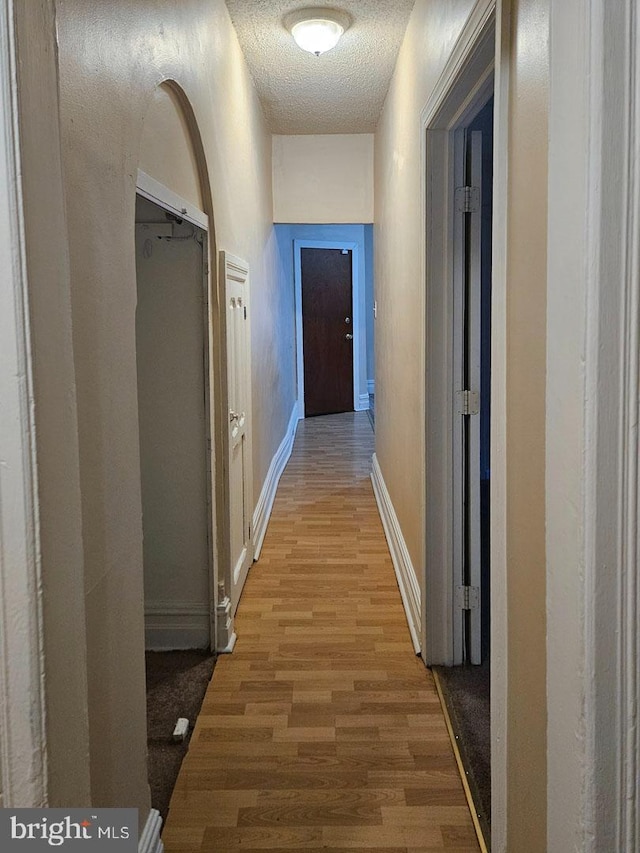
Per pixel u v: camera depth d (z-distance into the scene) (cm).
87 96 134
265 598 355
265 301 512
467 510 276
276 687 266
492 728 160
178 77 212
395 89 392
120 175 156
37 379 100
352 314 998
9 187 94
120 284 156
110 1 148
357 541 448
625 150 94
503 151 145
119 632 155
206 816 195
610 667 98
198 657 290
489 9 157
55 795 105
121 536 156
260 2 310
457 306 264
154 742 230
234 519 331
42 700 101
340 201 569
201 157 260
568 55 102
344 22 327
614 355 96
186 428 287
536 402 128
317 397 966
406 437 348
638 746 99
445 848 183
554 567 111
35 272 99
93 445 139
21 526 99
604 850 100
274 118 511
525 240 133
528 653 135
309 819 194
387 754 223
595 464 96
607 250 95
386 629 317
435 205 262
